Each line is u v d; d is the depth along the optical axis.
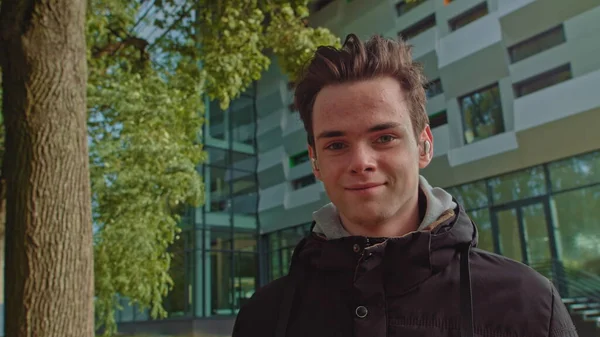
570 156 10.69
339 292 1.05
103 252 6.57
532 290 0.98
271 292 1.21
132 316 17.86
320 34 6.60
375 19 15.31
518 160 11.52
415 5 14.30
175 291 16.91
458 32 13.00
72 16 3.34
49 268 2.95
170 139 7.05
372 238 1.00
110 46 6.64
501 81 12.06
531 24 11.46
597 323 8.38
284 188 17.91
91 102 6.50
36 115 3.12
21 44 3.16
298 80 1.09
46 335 2.87
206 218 17.42
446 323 0.95
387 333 0.96
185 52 7.32
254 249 18.42
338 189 0.98
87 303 3.07
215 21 6.38
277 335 1.07
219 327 16.42
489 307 0.96
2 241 4.34
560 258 10.59
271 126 18.62
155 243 7.13
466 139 12.78
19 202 3.01
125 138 6.67
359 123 0.96
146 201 6.64
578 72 10.57
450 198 1.07
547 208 10.97
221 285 17.33
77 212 3.13
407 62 1.01
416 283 0.97
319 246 1.11
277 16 6.86
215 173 17.95
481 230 12.24
